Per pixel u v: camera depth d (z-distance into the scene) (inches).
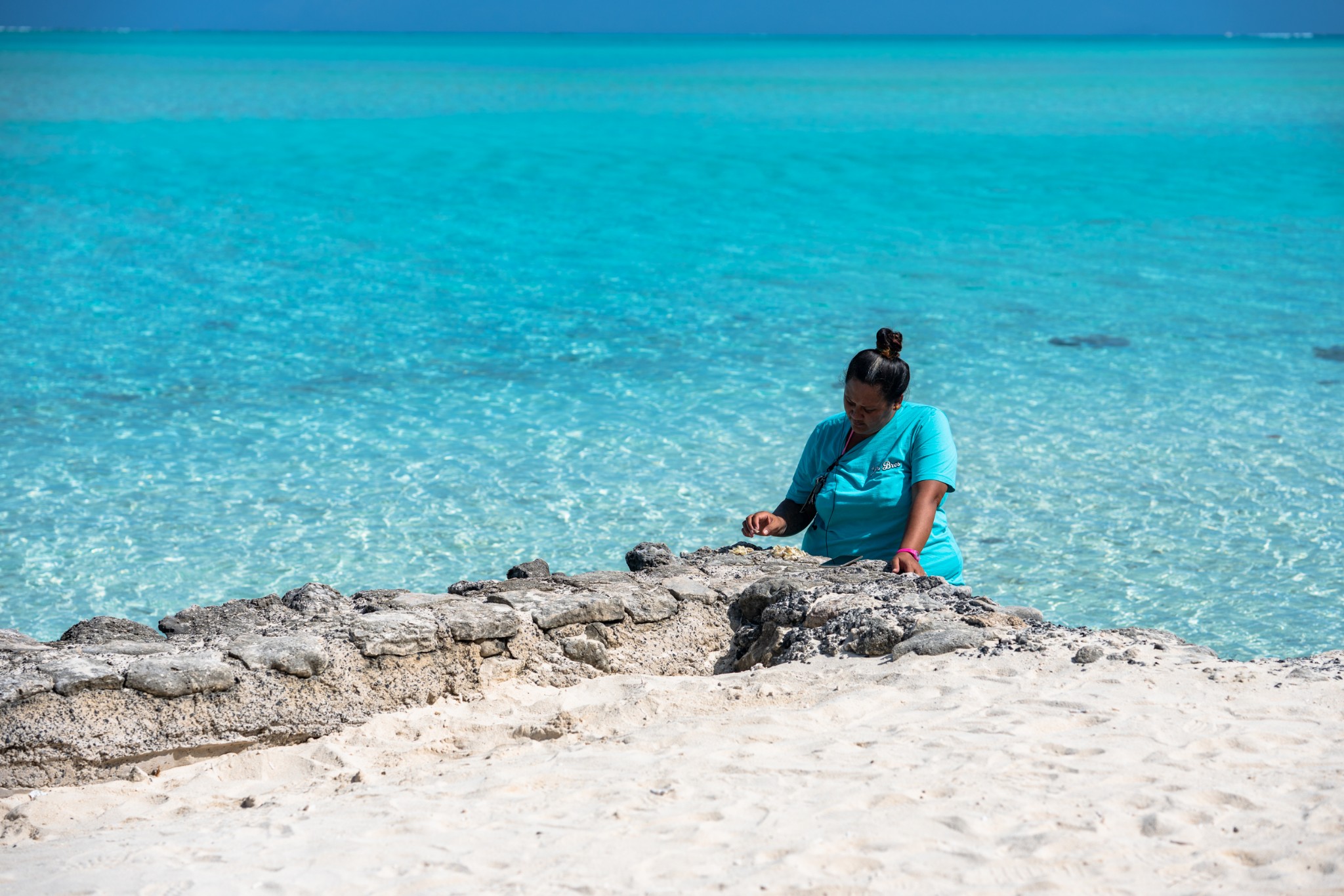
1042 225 1029.2
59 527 418.3
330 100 2276.1
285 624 205.3
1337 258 887.7
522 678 200.7
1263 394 573.3
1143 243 951.6
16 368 604.1
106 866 129.6
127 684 171.8
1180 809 127.0
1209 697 159.8
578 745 162.9
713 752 151.9
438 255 908.0
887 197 1179.3
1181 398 567.2
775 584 215.3
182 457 487.8
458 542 413.7
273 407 552.1
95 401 554.6
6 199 1117.7
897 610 197.3
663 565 248.8
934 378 602.9
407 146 1546.5
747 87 2807.6
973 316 729.6
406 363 626.8
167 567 390.6
